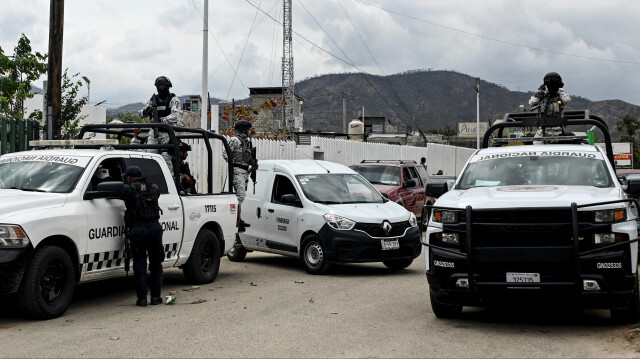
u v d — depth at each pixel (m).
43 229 7.62
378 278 11.33
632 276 6.68
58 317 7.94
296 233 12.23
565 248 6.67
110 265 8.74
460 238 7.08
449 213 7.20
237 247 13.71
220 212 11.02
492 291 6.85
